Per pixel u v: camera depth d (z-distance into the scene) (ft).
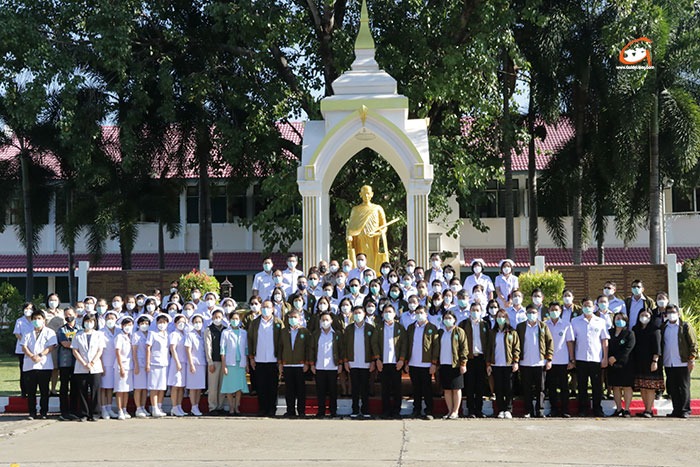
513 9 80.07
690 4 78.64
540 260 59.26
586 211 87.30
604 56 78.28
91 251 89.15
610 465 29.71
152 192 87.25
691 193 109.91
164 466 29.94
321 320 43.27
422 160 55.72
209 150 86.07
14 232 118.62
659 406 45.62
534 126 89.97
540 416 42.65
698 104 81.00
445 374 42.11
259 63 76.79
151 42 78.84
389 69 73.92
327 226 60.44
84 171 77.41
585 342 42.96
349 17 82.64
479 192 83.05
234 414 44.65
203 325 47.29
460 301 44.57
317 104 77.56
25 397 46.85
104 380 43.60
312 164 56.44
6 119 89.61
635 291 47.14
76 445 34.53
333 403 43.06
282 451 32.63
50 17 73.92
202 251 91.20
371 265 58.75
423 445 33.68
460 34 75.46
